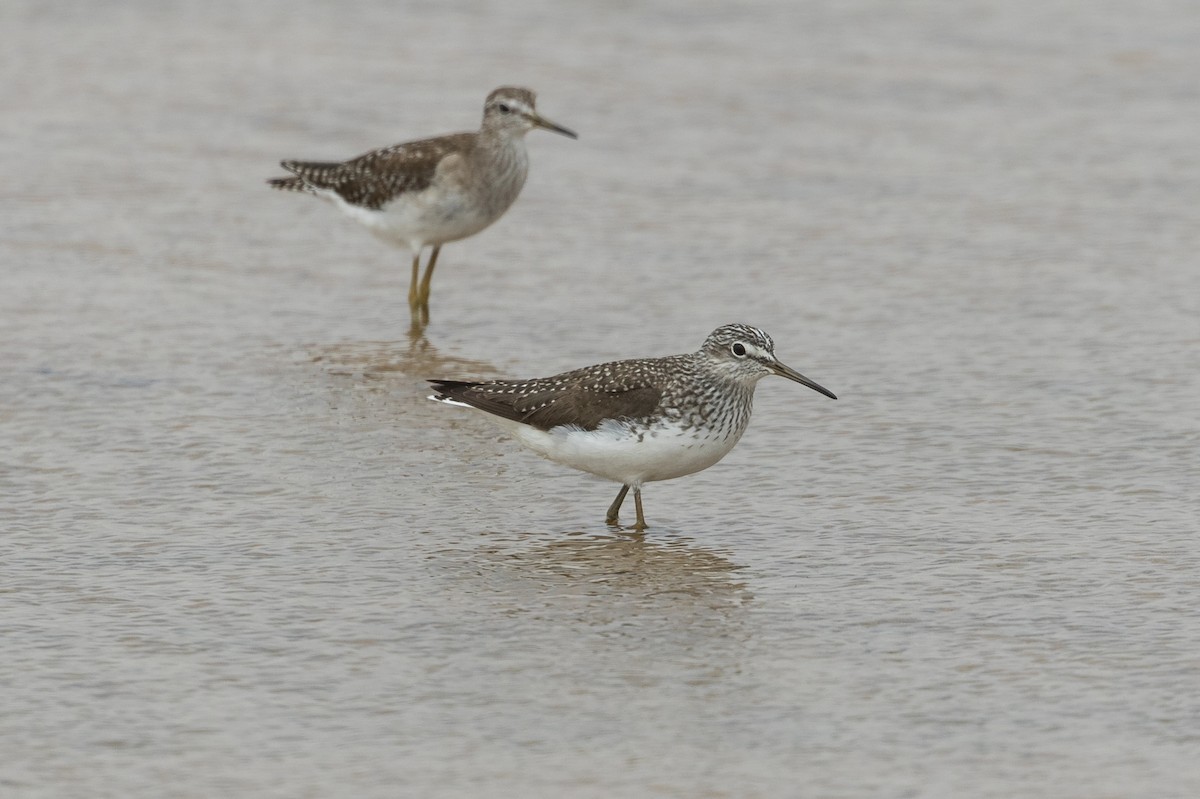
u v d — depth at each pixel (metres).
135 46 31.38
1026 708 10.80
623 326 19.70
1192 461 15.36
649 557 13.60
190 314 20.05
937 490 14.88
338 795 9.76
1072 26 32.44
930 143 26.66
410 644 11.87
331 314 20.39
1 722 10.60
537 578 13.16
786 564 13.38
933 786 9.85
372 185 21.05
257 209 24.14
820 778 9.95
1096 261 21.59
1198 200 23.88
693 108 28.33
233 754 10.23
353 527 14.18
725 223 23.42
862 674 11.34
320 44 31.52
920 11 33.47
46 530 13.91
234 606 12.48
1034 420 16.55
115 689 11.09
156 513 14.36
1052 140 26.62
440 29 32.47
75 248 22.11
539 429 14.32
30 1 33.94
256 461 15.69
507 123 21.17
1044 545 13.57
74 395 17.28
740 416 14.27
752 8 33.78
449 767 10.09
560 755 10.23
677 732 10.53
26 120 27.34
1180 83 29.19
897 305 20.19
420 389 17.88
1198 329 19.08
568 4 34.03
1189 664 11.37
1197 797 9.68
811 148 26.53
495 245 22.91
